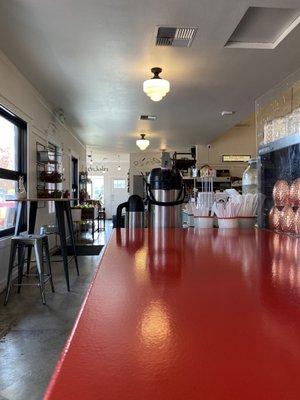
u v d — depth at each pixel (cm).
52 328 285
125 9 290
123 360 36
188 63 410
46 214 615
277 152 190
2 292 387
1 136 418
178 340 42
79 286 417
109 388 31
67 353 38
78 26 319
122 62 405
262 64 416
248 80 473
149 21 311
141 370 34
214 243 136
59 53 380
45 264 481
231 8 291
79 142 1005
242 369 34
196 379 32
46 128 592
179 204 213
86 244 780
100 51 375
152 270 86
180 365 35
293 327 47
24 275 425
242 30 343
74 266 538
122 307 56
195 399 29
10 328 285
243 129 1002
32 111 505
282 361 36
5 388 196
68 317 310
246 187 281
